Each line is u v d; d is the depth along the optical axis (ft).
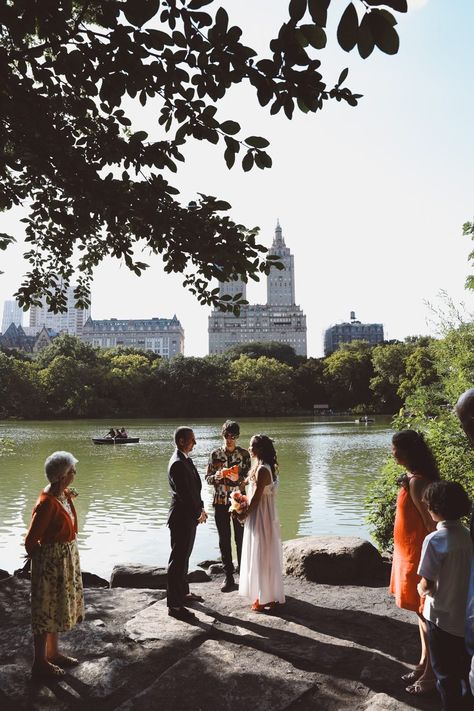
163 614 15.62
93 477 67.21
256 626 14.76
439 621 9.34
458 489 9.64
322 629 14.52
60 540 12.35
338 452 98.22
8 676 12.07
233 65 11.19
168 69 12.02
